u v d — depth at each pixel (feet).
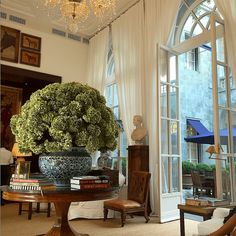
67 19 16.93
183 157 35.06
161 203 14.62
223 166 11.73
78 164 6.36
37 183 6.20
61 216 6.13
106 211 14.88
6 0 20.43
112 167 20.45
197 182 22.06
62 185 6.50
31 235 12.10
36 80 23.08
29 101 6.61
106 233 12.46
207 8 16.10
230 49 12.71
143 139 17.17
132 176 15.83
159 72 15.70
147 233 12.46
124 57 20.11
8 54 21.22
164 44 16.61
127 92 19.33
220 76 12.42
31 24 22.58
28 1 20.52
